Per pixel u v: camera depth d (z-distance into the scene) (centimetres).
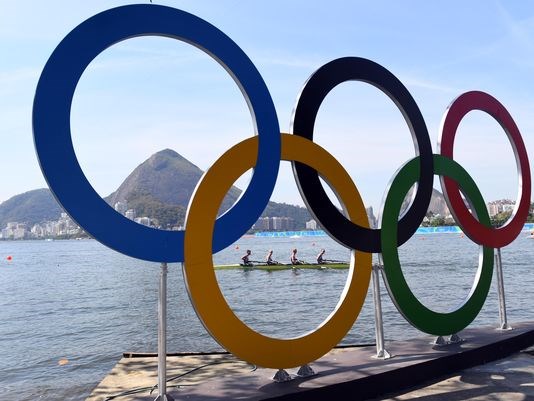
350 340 1141
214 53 528
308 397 502
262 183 540
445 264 3453
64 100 446
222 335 499
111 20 474
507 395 540
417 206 671
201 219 498
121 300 2116
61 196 436
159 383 476
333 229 582
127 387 605
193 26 516
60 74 446
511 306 1557
